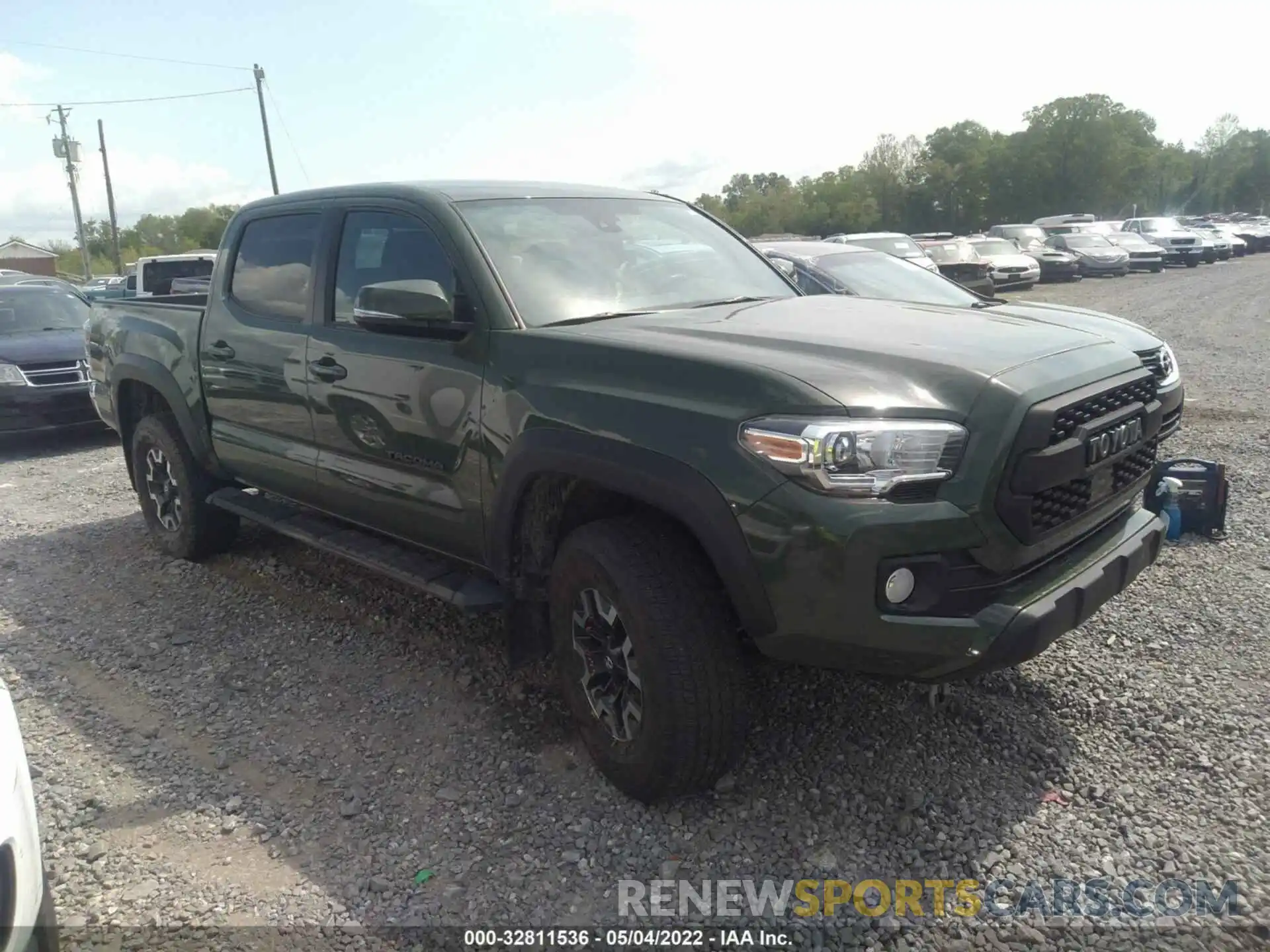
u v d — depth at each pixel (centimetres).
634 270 381
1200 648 394
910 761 324
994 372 271
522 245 361
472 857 286
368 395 377
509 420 318
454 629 445
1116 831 286
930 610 257
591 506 326
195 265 1543
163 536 557
